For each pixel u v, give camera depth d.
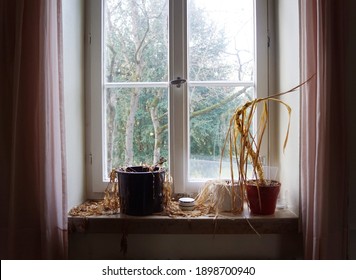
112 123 1.39
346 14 0.97
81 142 1.35
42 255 1.01
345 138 0.97
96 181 1.39
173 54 1.36
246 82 1.38
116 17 1.39
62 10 1.13
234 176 1.37
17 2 1.01
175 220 1.15
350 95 1.07
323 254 0.95
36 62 1.04
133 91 1.39
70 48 1.23
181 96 1.36
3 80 1.05
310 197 1.01
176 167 1.38
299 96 1.08
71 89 1.24
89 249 1.20
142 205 1.17
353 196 1.07
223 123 1.38
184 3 1.36
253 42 1.38
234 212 1.19
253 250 1.19
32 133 1.04
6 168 1.05
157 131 1.39
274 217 1.14
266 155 1.37
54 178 1.05
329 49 0.95
